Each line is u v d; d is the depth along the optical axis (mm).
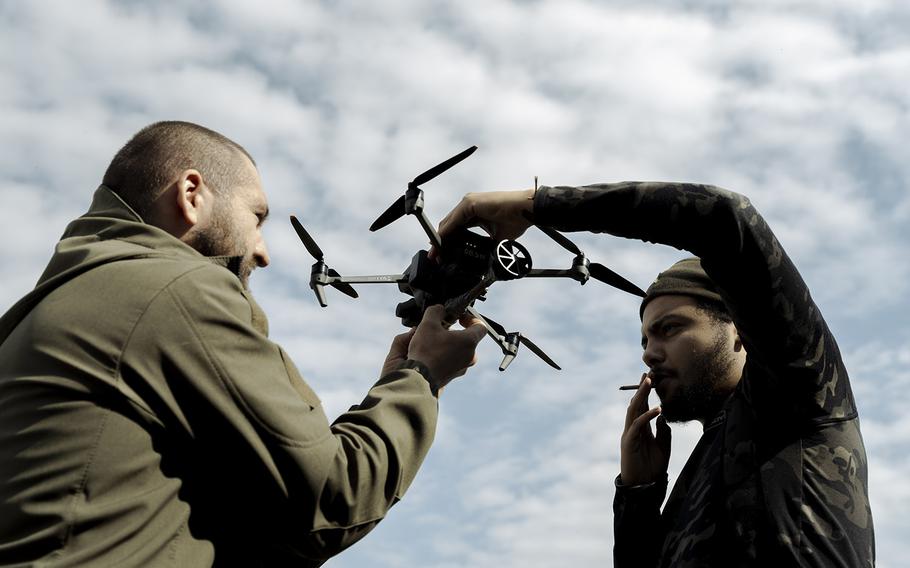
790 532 3139
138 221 3129
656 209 3301
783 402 3303
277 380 2811
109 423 2596
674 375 3895
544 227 3617
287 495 2732
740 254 3211
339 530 2830
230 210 3289
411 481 3039
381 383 3219
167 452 2680
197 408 2695
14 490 2527
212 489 2760
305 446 2734
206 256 3232
